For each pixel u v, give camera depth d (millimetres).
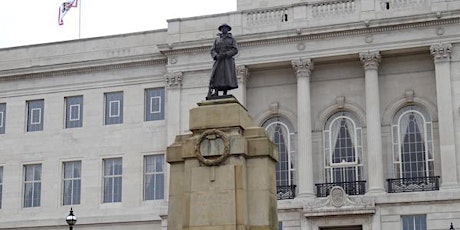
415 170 51594
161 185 55781
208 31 55344
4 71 60000
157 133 56469
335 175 52969
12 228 57969
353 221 49656
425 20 50875
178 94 55219
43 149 58969
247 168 23969
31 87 60000
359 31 52188
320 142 53531
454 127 50031
